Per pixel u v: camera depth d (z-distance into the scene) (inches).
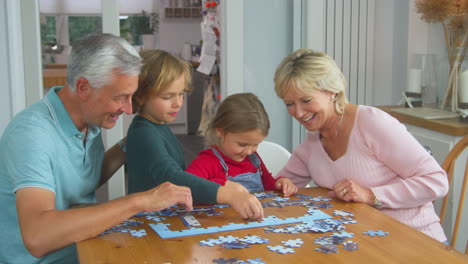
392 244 53.1
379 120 74.9
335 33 143.6
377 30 148.3
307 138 83.9
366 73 148.1
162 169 66.9
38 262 66.4
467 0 121.8
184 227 57.7
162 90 72.8
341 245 52.6
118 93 61.5
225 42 138.6
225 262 48.1
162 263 48.1
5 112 125.1
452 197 111.0
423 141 118.6
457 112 120.4
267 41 141.9
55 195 63.1
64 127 66.3
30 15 126.0
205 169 77.3
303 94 72.2
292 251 50.8
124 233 55.9
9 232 65.3
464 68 118.8
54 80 135.3
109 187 134.6
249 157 82.4
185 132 286.2
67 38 135.0
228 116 74.5
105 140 133.6
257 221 59.9
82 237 53.7
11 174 59.4
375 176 75.2
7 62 123.6
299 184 86.2
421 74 132.1
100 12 135.0
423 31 140.9
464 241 111.8
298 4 139.5
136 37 312.7
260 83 143.2
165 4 311.0
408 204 72.1
